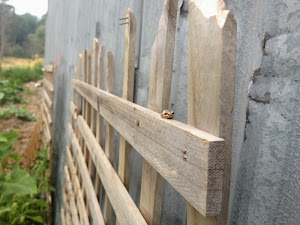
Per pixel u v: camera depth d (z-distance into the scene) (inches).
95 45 70.0
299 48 23.3
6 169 176.9
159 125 27.8
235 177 29.5
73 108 102.0
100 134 62.6
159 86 30.8
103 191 67.8
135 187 53.8
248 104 27.9
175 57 41.0
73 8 130.7
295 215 22.9
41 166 152.3
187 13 38.5
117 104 43.4
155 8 47.3
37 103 397.1
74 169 90.0
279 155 24.5
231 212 29.9
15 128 270.5
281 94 24.7
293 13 23.8
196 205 21.5
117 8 65.6
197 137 21.1
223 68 20.4
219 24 20.4
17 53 1366.9
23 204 118.7
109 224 52.4
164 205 42.9
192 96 24.3
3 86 368.2
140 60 53.4
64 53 155.5
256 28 27.5
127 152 42.8
